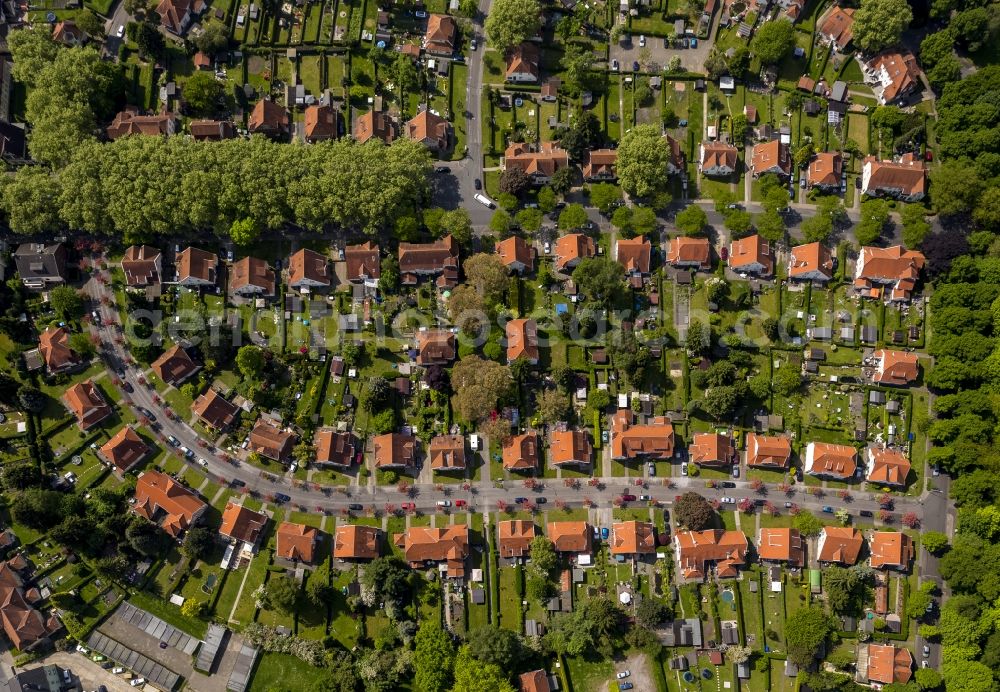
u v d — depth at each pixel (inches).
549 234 5590.6
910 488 5226.4
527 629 5029.5
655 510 5226.4
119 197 5206.7
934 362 5359.3
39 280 5408.5
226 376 5374.0
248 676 4982.8
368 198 5231.3
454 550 5022.1
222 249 5526.6
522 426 5310.0
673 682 5022.1
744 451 5290.4
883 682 4901.6
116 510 5172.2
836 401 5329.7
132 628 5078.7
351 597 5039.4
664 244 5565.9
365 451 5295.3
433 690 4771.2
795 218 5595.5
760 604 5068.9
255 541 5128.0
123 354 5403.5
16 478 5059.1
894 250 5393.7
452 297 5251.0
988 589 4847.4
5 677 4987.7
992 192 5275.6
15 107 5674.2
